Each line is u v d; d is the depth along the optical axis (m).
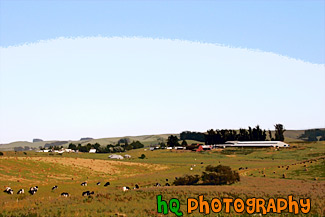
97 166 116.88
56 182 82.50
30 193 65.38
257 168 114.88
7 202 53.91
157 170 120.56
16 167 93.81
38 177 87.19
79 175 98.25
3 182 75.38
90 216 40.38
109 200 51.38
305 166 106.56
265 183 81.12
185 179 85.62
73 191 71.00
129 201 50.62
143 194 57.06
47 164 104.44
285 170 104.44
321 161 110.56
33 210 44.66
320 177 89.81
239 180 85.75
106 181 87.19
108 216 40.34
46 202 51.38
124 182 85.62
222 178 82.94
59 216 40.69
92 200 51.72
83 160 124.25
